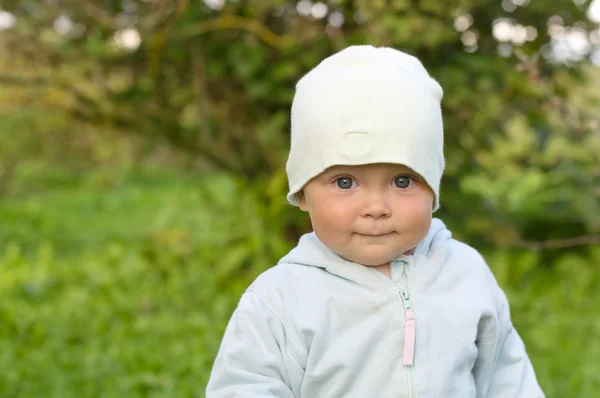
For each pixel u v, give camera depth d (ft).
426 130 6.19
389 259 6.43
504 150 16.26
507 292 17.19
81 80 18.19
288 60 16.24
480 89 15.85
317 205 6.35
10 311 17.12
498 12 15.81
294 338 6.41
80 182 38.93
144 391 13.25
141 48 17.17
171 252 20.68
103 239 27.63
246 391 6.31
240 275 18.63
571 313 16.60
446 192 17.10
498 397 6.95
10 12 17.79
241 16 16.39
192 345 15.08
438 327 6.49
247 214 18.79
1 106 19.31
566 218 17.93
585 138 14.08
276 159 17.90
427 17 15.30
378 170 6.16
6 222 29.58
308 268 6.68
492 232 17.17
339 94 6.18
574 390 12.98
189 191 36.78
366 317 6.46
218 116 18.07
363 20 15.72
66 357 14.69
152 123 18.95
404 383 6.33
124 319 16.96
